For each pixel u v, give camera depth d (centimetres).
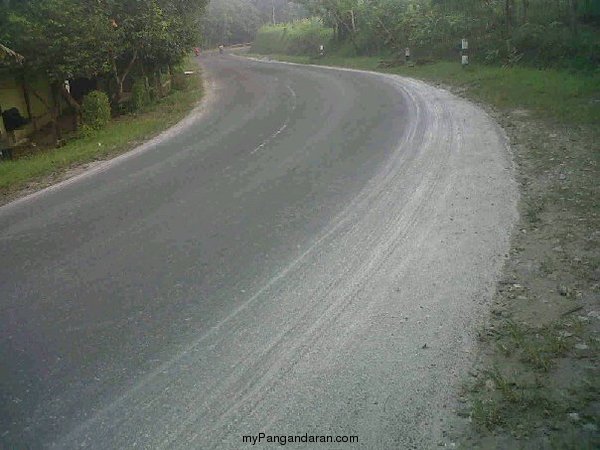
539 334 421
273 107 1703
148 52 2116
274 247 623
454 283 512
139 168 1077
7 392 402
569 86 1408
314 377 397
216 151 1153
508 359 396
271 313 487
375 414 355
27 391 402
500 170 816
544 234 589
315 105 1638
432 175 823
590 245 551
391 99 1591
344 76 2442
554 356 392
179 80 2684
